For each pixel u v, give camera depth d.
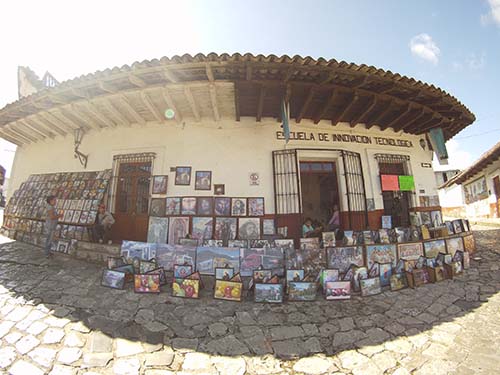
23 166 8.73
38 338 2.71
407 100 5.30
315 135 6.04
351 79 4.50
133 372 2.26
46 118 6.31
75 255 5.44
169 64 4.16
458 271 4.62
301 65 4.13
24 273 4.48
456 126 6.95
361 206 5.95
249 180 5.65
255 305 3.55
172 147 5.92
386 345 2.67
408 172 6.69
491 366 2.30
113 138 6.45
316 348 2.64
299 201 5.48
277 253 4.48
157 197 5.71
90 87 4.87
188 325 3.04
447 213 17.97
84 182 6.52
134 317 3.16
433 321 3.11
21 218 7.40
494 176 11.66
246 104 5.41
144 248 4.73
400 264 4.44
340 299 3.72
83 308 3.33
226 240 5.21
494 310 3.30
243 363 2.41
